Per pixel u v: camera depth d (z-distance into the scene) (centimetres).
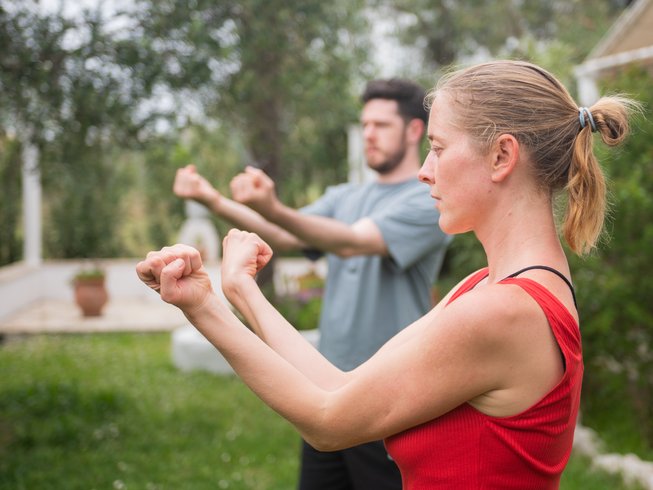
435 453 114
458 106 119
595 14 1253
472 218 121
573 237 121
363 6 695
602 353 479
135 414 559
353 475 247
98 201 1193
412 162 276
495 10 1343
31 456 456
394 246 249
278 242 266
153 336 961
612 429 488
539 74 121
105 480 429
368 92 274
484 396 111
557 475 117
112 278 1305
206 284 115
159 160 579
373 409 111
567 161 118
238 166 1059
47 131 442
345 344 262
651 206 444
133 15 425
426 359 109
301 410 112
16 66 413
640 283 459
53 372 704
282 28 516
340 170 1176
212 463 468
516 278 113
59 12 413
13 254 1221
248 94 522
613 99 122
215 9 463
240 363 113
